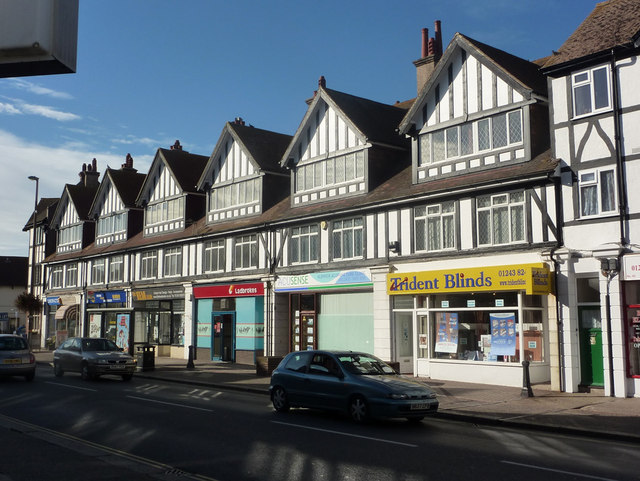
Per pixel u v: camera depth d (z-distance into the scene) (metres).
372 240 21.47
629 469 7.91
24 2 2.40
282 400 13.42
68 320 41.25
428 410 11.77
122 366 20.94
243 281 26.91
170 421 11.76
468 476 7.45
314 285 23.23
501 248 17.75
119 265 36.34
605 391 15.32
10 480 7.02
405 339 20.84
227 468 7.82
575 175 16.42
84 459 8.23
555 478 7.36
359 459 8.41
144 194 34.66
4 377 21.67
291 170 25.42
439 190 19.12
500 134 18.50
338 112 23.48
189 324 30.12
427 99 20.52
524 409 13.20
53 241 46.34
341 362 12.68
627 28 16.05
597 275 16.00
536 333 17.78
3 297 58.00
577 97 16.64
